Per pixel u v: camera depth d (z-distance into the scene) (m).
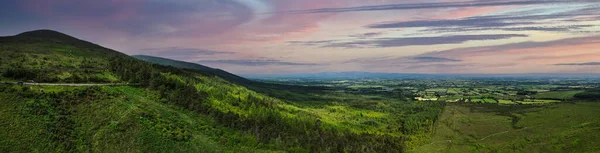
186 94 159.38
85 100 122.56
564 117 175.25
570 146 126.69
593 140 123.56
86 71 163.00
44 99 116.62
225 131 134.75
